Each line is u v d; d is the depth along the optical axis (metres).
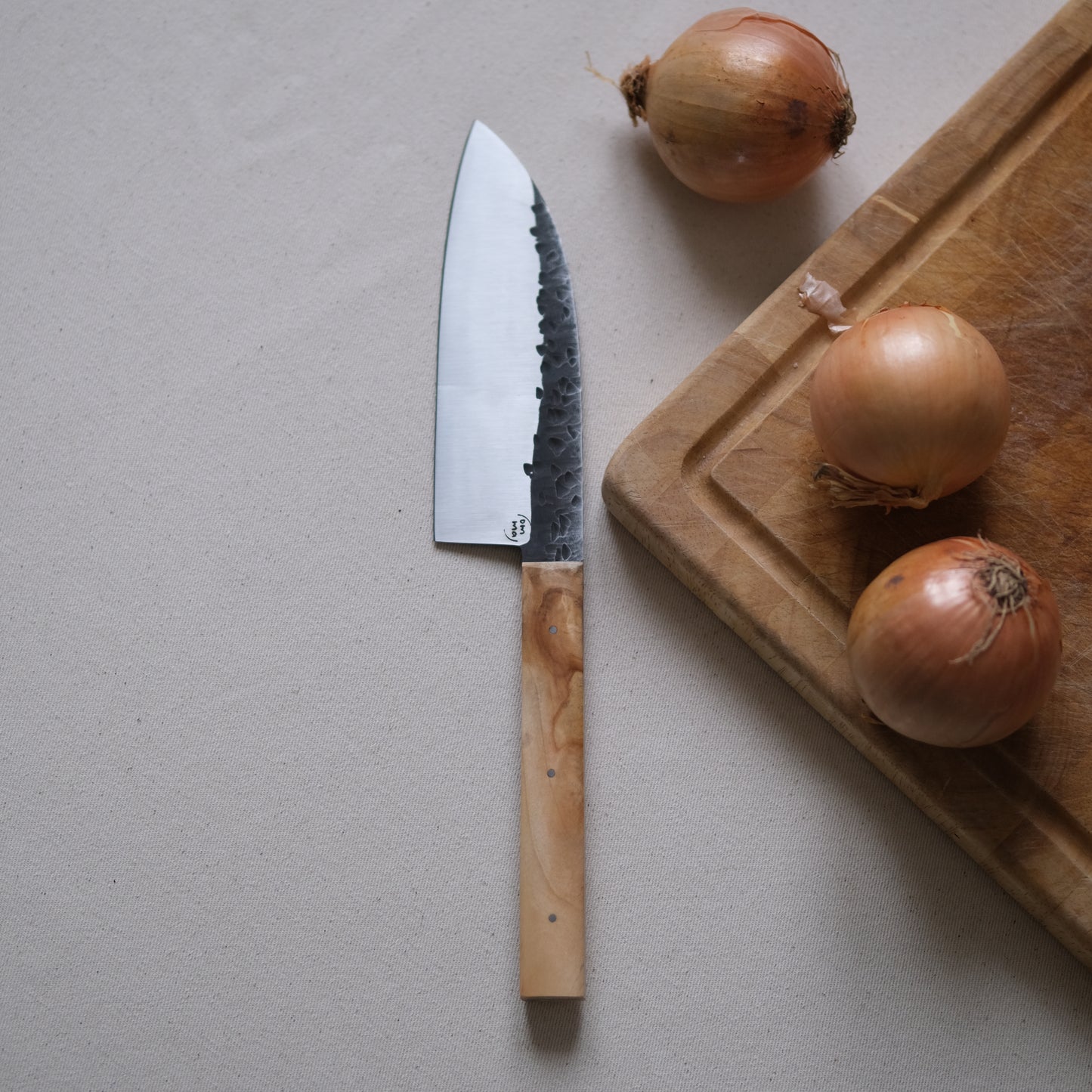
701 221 0.63
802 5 0.64
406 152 0.63
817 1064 0.57
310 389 0.61
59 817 0.59
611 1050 0.57
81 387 0.61
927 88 0.64
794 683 0.58
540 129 0.63
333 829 0.58
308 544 0.60
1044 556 0.57
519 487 0.59
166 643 0.60
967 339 0.53
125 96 0.63
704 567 0.58
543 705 0.58
